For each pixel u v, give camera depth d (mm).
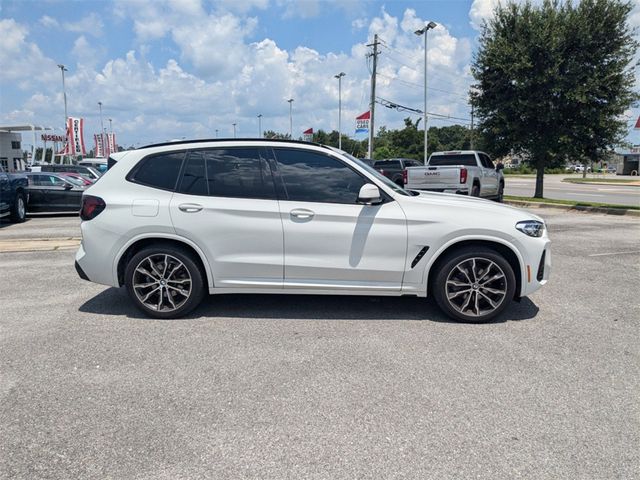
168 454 2785
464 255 4898
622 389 3561
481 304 5012
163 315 5070
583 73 17125
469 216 4918
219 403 3344
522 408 3289
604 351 4262
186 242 4949
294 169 5020
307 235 4902
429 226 4883
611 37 17109
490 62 18406
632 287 6348
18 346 4332
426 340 4504
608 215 14797
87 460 2729
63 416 3178
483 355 4160
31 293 6027
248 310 5363
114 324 4918
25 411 3238
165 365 3943
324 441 2908
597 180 48594
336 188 4984
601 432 3012
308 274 4973
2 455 2773
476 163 16281
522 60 17281
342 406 3307
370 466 2680
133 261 4996
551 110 17594
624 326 4895
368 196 4715
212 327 4832
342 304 5598
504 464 2703
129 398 3410
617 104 17141
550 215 14852
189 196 4988
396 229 4902
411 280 4984
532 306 5562
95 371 3830
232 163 5043
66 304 5582
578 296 5945
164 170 5094
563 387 3588
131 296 5059
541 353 4211
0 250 8898
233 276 5000
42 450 2818
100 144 53938
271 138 5266
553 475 2611
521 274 4965
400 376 3754
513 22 18172
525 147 18844
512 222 4934
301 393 3484
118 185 5086
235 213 4922
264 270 4977
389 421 3125
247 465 2688
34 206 15297
